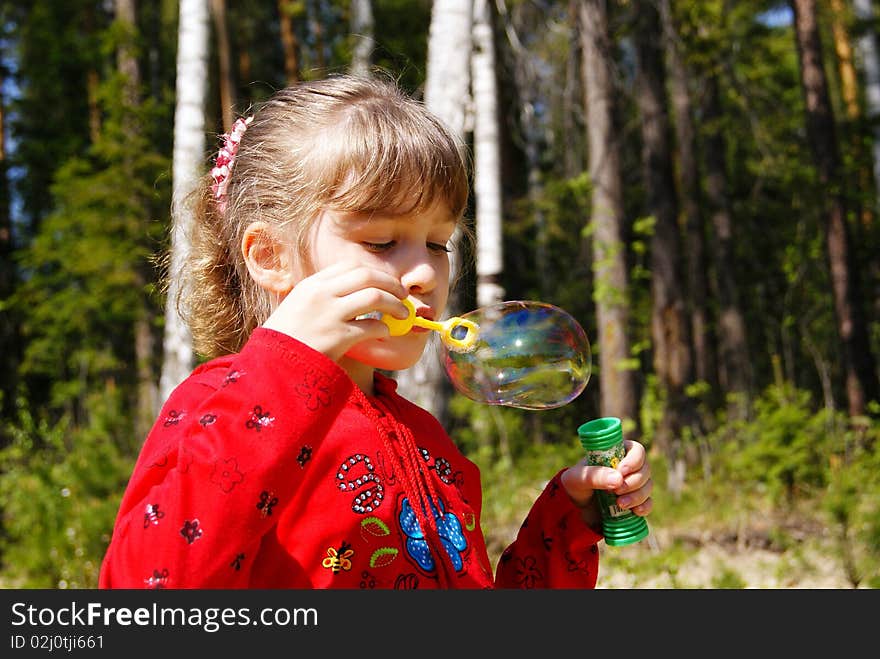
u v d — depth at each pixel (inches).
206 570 41.1
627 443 60.9
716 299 652.7
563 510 60.3
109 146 490.0
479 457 258.7
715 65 458.3
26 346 680.4
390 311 45.0
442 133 52.9
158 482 45.2
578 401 438.0
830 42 634.2
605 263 374.9
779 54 532.7
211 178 62.2
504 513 233.1
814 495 282.8
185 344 220.7
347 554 47.6
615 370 373.7
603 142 390.0
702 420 456.8
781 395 334.0
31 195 717.9
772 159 508.7
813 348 486.6
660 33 474.6
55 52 621.9
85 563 199.3
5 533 229.5
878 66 483.8
